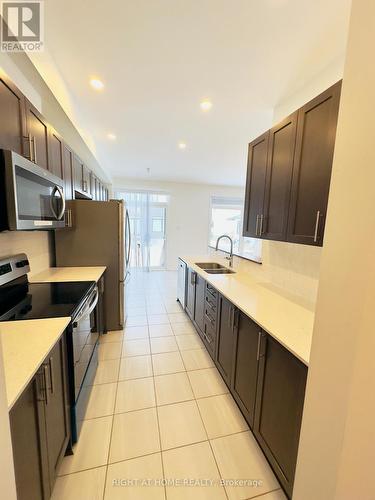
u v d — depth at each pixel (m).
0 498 0.60
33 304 1.49
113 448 1.43
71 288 1.84
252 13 1.33
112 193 6.18
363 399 0.69
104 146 3.76
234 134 3.19
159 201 6.54
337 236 0.71
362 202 0.62
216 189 6.80
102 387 1.96
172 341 2.74
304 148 1.45
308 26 1.40
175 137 3.35
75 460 1.35
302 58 1.68
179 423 1.62
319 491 0.81
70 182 2.41
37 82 1.66
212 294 2.29
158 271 6.58
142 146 3.74
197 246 6.85
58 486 1.21
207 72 1.89
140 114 2.65
